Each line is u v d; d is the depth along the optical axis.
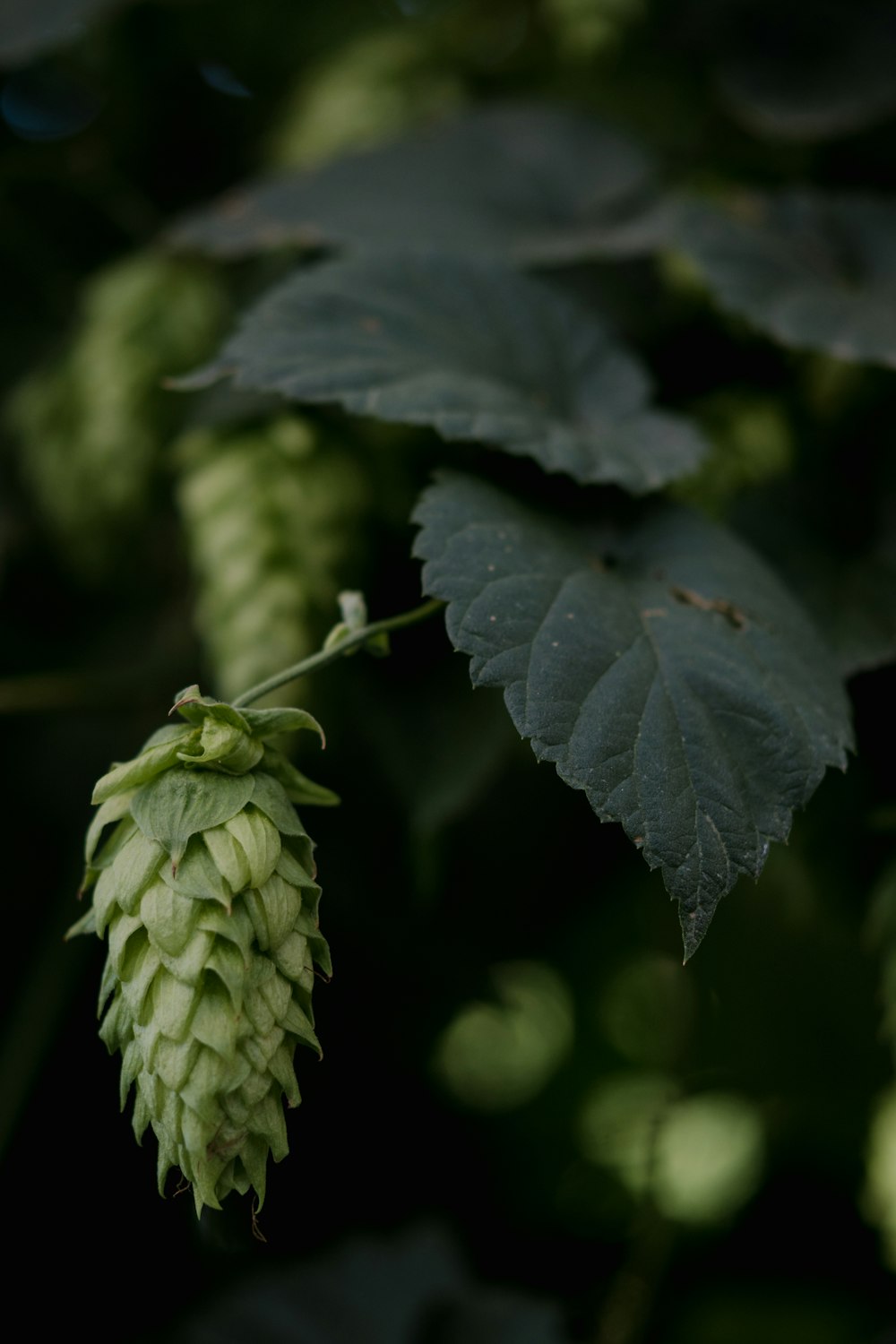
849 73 0.51
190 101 0.55
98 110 0.55
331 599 0.45
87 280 0.54
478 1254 0.54
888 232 0.48
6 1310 0.50
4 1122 0.47
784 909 0.48
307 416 0.47
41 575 0.51
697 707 0.39
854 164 0.52
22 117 0.55
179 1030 0.37
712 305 0.49
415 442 0.47
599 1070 0.55
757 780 0.39
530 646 0.39
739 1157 0.53
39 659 0.51
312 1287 0.51
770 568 0.43
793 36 0.51
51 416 0.49
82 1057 0.50
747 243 0.47
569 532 0.42
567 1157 0.55
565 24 0.51
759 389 0.49
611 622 0.40
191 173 0.55
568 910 0.50
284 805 0.38
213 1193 0.37
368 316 0.44
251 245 0.47
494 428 0.42
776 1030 0.50
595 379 0.45
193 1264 0.51
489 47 0.54
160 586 0.50
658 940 0.50
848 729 0.40
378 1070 0.50
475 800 0.47
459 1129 0.54
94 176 0.54
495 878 0.49
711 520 0.43
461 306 0.45
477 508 0.41
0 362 0.52
